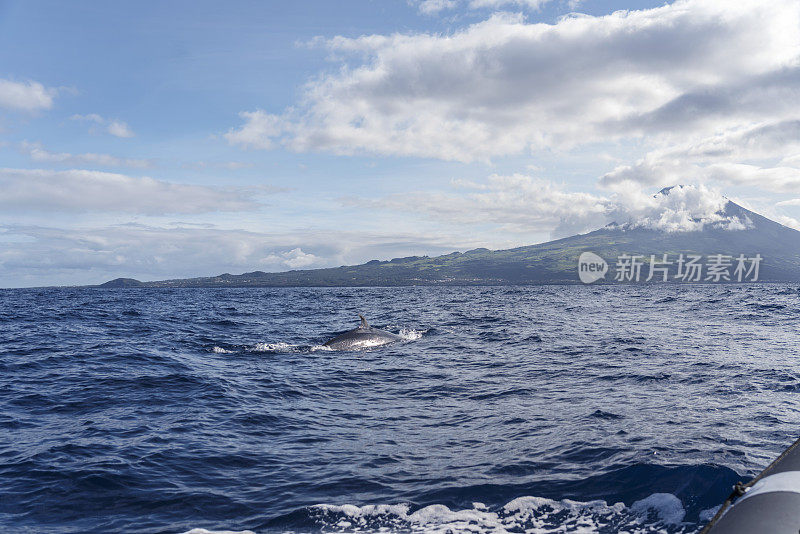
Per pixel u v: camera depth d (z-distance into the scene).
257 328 32.94
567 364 18.14
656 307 51.72
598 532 6.20
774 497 5.39
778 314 39.91
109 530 6.43
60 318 39.16
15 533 6.37
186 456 9.12
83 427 10.88
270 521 6.63
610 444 9.20
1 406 12.57
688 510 6.64
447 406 12.83
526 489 7.43
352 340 23.47
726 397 12.59
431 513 6.78
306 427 11.06
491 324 33.97
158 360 19.08
